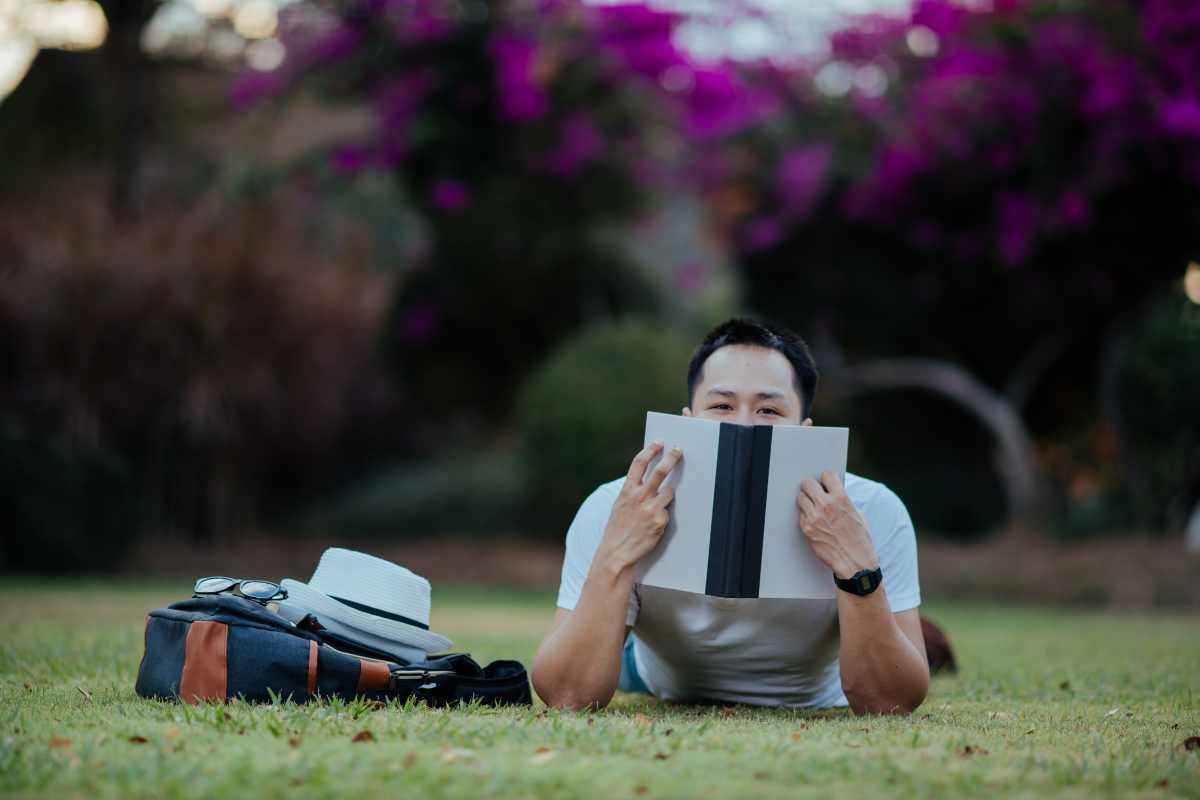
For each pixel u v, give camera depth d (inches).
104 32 761.0
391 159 655.1
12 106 789.2
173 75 802.8
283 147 789.9
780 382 164.1
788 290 644.1
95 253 612.1
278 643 156.9
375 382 725.9
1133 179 526.9
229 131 815.1
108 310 605.0
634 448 606.2
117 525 593.3
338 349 678.5
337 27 638.5
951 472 709.3
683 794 105.3
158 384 617.0
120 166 724.7
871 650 156.9
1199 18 489.1
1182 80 501.7
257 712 144.7
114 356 611.5
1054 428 716.0
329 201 831.7
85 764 113.5
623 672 201.9
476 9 634.8
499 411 783.7
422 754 120.3
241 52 783.1
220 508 653.9
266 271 644.7
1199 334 613.9
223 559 626.2
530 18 626.2
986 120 536.1
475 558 632.4
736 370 164.2
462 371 768.3
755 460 156.0
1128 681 221.3
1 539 565.9
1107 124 509.7
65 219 636.7
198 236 653.9
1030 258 573.6
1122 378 621.9
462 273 728.3
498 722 142.4
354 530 697.6
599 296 752.3
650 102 642.8
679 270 804.6
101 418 615.2
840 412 647.8
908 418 709.3
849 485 169.5
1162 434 620.4
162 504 645.3
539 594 565.9
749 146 618.8
